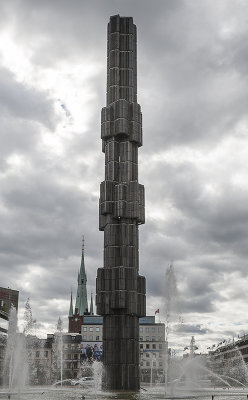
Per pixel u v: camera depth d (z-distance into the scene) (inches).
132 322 3152.1
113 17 3695.9
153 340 7839.6
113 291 3132.4
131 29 3676.2
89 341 7618.1
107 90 3582.7
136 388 3041.3
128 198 3302.2
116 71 3575.3
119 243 3262.8
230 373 6279.5
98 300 3147.1
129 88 3550.7
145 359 7731.3
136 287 3181.6
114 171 3376.0
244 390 3331.7
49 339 7760.8
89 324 7849.4
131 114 3469.5
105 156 3454.7
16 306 7293.3
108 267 3213.6
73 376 7514.8
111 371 3056.1
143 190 3390.7
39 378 7121.1
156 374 7642.7
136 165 3437.5
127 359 3065.9
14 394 2694.4
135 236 3272.6
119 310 3142.2
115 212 3275.1
